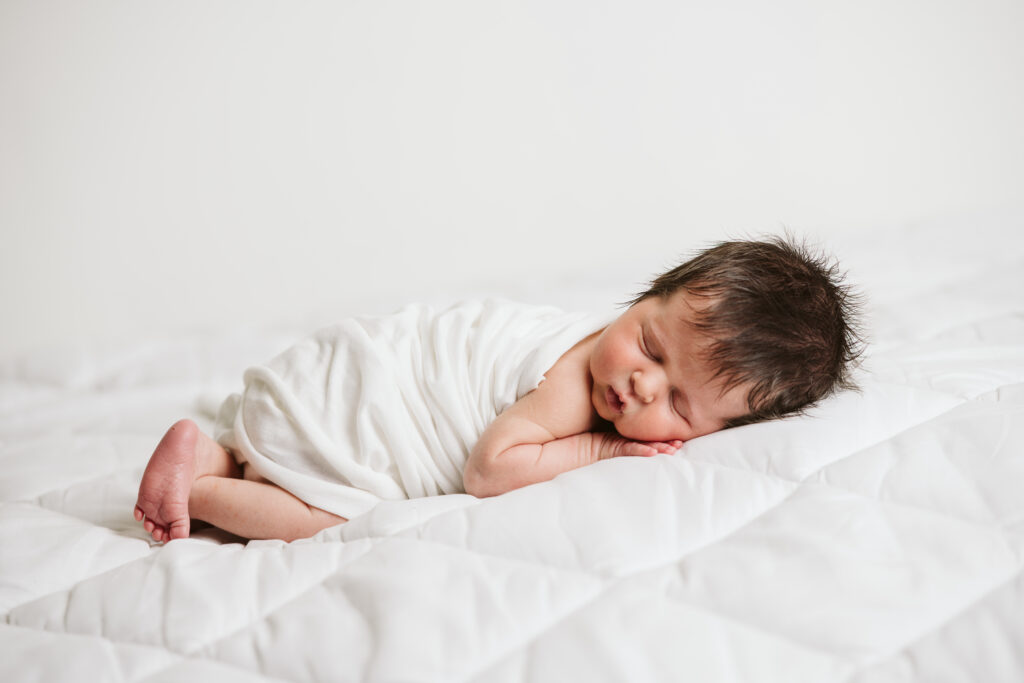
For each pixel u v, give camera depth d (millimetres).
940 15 2898
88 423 1610
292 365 1259
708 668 747
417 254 2836
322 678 789
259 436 1213
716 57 2854
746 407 1126
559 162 2859
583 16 2777
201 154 2617
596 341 1202
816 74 2900
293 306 2771
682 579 857
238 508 1153
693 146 2900
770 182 2957
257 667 818
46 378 1924
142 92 2539
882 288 2010
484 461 1137
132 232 2604
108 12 2477
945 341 1519
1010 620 777
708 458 1066
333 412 1205
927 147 2990
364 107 2711
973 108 2973
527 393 1188
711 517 948
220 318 2717
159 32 2523
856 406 1142
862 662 751
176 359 1991
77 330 2605
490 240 2871
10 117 2455
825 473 1002
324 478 1193
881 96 2939
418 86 2734
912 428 1096
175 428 1124
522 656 785
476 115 2787
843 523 902
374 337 1260
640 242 2938
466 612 832
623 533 922
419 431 1210
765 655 757
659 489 989
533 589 858
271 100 2641
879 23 2887
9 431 1603
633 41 2812
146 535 1178
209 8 2545
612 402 1150
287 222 2721
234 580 944
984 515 905
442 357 1223
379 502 1158
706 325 1101
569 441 1163
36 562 1037
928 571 834
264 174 2676
